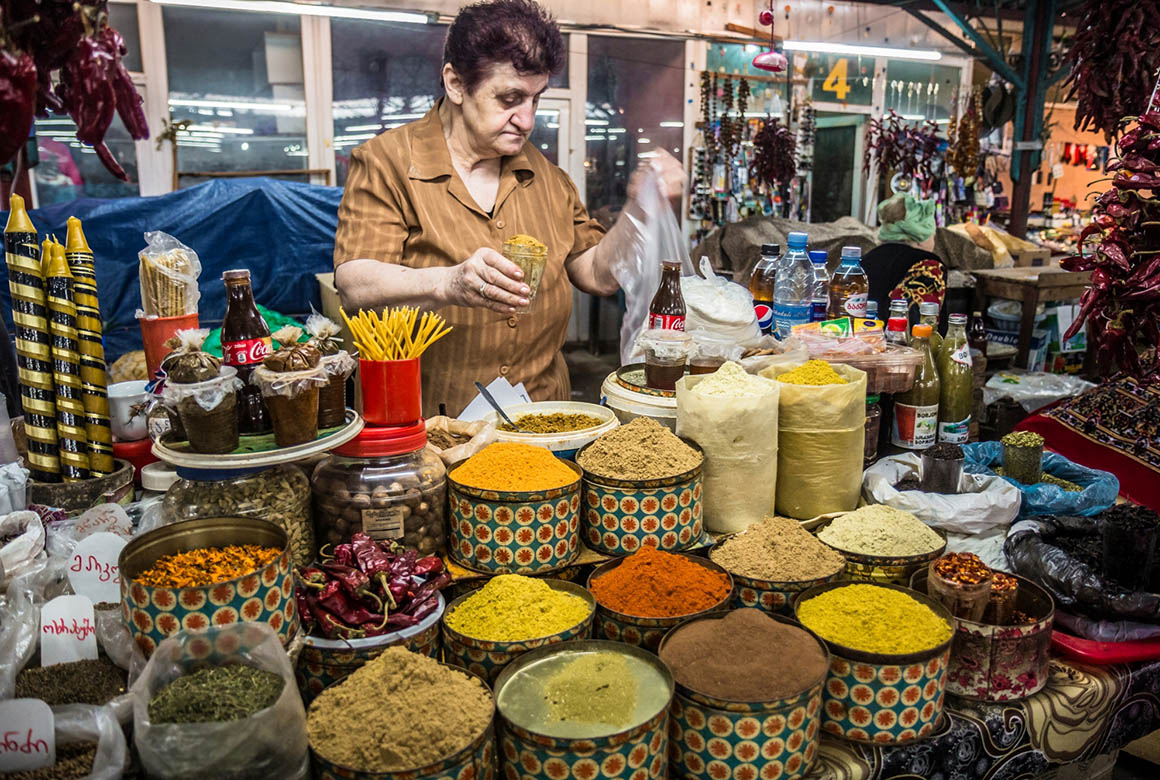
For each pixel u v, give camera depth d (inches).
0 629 43.3
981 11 254.1
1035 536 60.3
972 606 51.3
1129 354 79.7
